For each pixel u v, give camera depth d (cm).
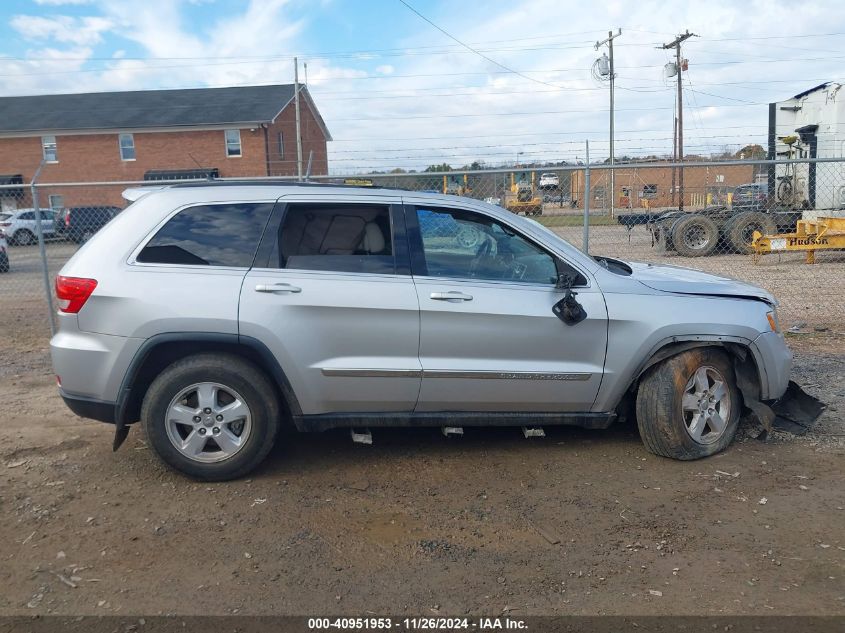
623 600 332
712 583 345
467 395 464
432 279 459
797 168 1681
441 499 436
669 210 1758
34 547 380
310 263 452
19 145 4141
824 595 333
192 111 4222
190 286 436
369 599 334
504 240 480
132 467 484
